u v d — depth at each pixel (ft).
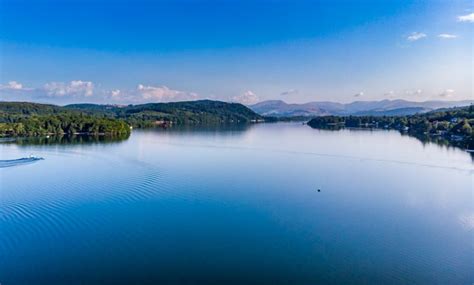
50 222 170.50
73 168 300.81
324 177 271.08
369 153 405.59
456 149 440.04
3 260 133.59
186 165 318.45
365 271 127.13
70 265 130.52
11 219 173.58
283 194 220.64
